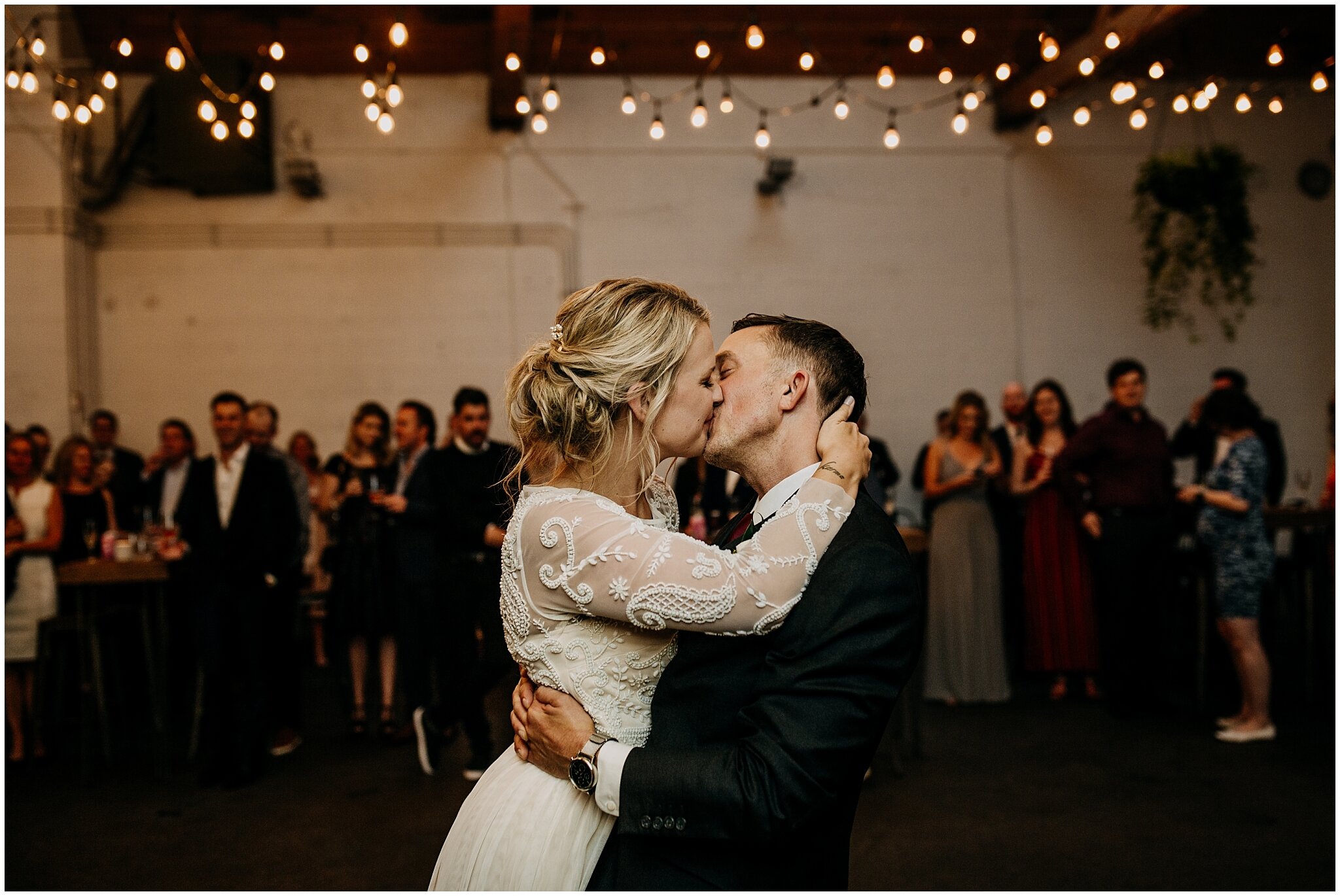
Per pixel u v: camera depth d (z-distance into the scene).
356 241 7.32
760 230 7.61
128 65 6.99
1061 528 4.91
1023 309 7.75
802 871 1.03
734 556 1.05
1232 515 4.04
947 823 3.14
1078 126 7.78
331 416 7.28
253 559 3.82
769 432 1.16
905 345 7.68
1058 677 4.95
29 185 6.70
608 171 7.52
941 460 4.93
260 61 7.10
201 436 7.15
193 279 7.17
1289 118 7.89
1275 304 7.88
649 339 1.10
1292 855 2.79
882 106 7.68
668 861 1.03
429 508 4.20
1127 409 4.57
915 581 1.06
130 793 3.70
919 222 7.70
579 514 1.07
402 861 2.91
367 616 4.33
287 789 3.69
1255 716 4.04
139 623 4.92
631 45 7.30
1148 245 7.24
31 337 6.68
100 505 4.69
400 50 7.19
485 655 2.94
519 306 7.43
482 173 7.43
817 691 0.98
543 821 1.08
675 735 1.06
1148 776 3.58
